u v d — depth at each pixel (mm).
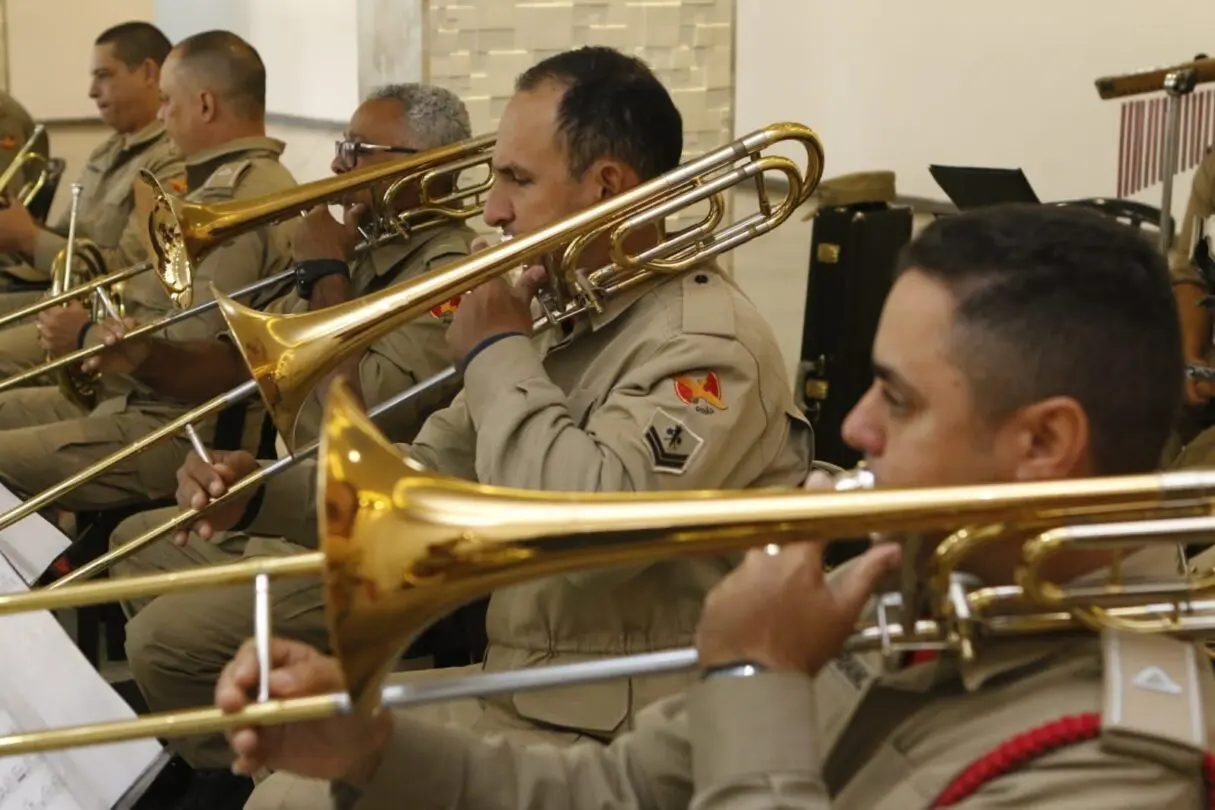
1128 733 933
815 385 2949
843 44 5656
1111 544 931
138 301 2820
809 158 1790
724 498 967
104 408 2859
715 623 1022
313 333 1657
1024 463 1006
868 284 2902
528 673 1027
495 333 1680
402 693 1021
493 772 1255
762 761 983
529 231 1689
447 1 3494
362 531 994
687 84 3658
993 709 1025
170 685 2176
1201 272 2514
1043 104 4570
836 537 952
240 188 3031
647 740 1289
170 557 2402
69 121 8016
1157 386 1003
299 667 1087
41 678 1454
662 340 1688
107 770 1436
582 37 3590
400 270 2521
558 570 995
